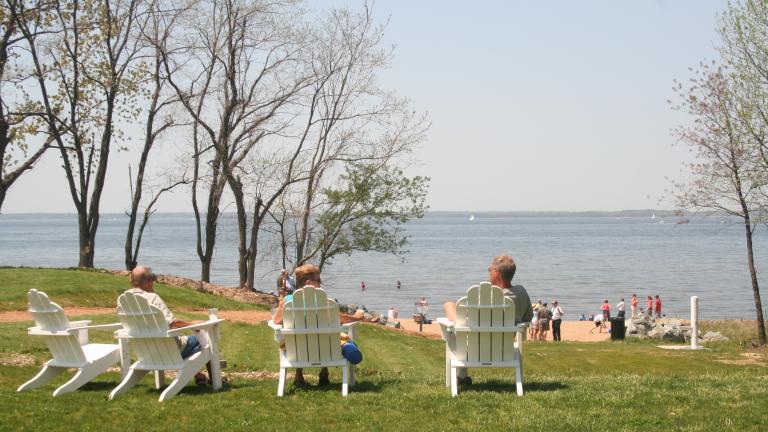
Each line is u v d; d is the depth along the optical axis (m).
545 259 106.25
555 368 15.59
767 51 25.78
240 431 7.34
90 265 31.16
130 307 8.77
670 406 7.99
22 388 9.29
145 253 108.31
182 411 8.12
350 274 81.00
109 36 30.25
